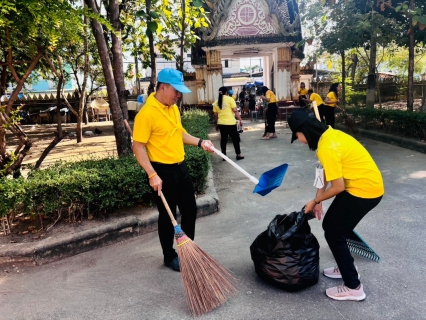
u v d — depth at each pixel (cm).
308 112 279
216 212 483
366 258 338
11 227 407
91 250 386
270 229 292
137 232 416
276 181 299
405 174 602
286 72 1545
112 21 581
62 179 399
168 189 320
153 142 312
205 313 272
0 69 602
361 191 265
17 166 466
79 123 1228
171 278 324
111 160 509
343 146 265
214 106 810
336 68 2530
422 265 321
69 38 473
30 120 2131
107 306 288
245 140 1080
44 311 285
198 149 530
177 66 1231
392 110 939
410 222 411
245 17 1495
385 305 269
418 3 966
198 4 585
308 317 261
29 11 389
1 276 343
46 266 357
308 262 283
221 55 1720
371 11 962
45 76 1106
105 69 559
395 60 2348
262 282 308
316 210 302
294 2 1479
